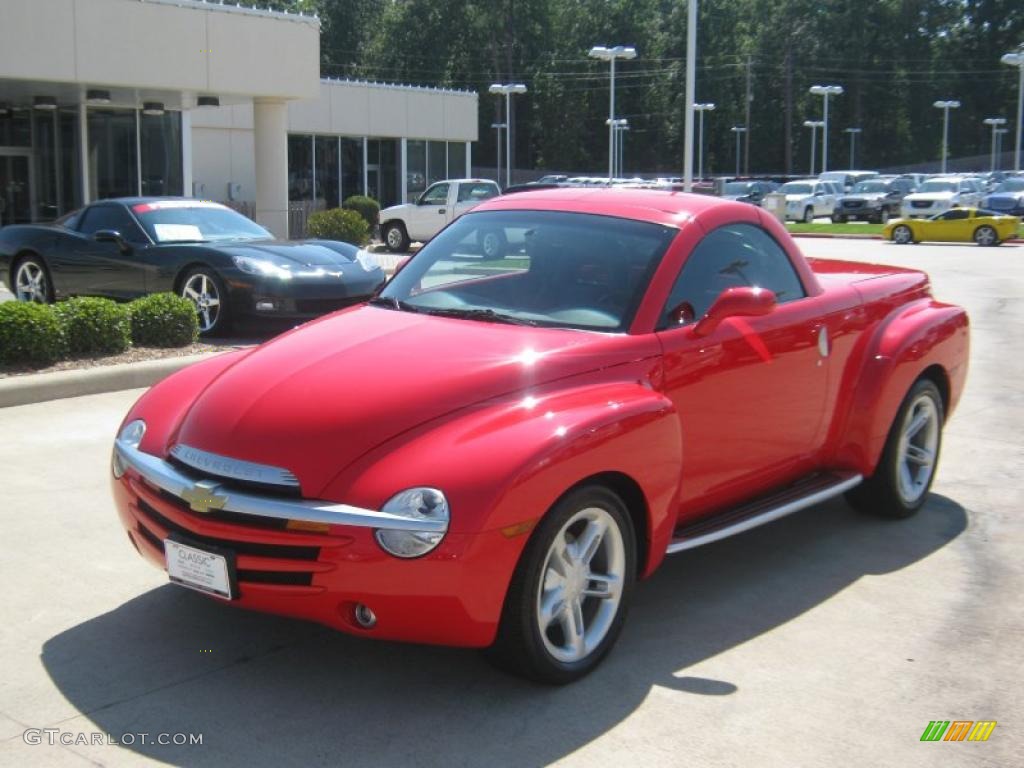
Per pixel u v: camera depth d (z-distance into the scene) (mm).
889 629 4453
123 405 8133
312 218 24297
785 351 4961
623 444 3852
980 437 7934
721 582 4973
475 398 3809
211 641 4172
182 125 24109
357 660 4035
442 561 3398
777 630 4414
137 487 3947
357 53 87688
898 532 5758
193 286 11102
